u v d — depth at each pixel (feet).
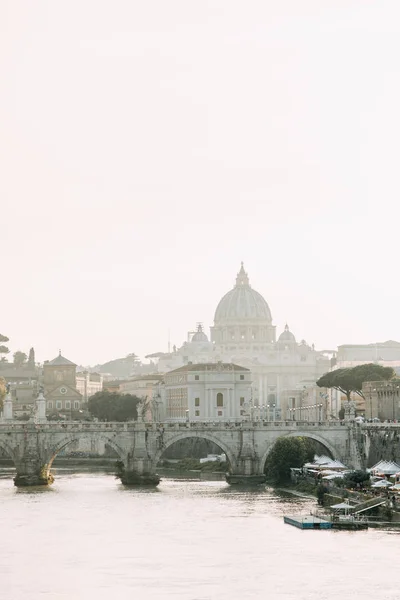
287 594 520.01
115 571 570.05
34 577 558.97
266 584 538.47
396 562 579.07
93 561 594.65
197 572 565.12
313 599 511.40
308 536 655.35
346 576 551.18
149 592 526.98
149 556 605.31
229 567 574.15
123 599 515.50
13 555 611.47
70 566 583.17
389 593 519.19
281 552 608.19
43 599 517.96
